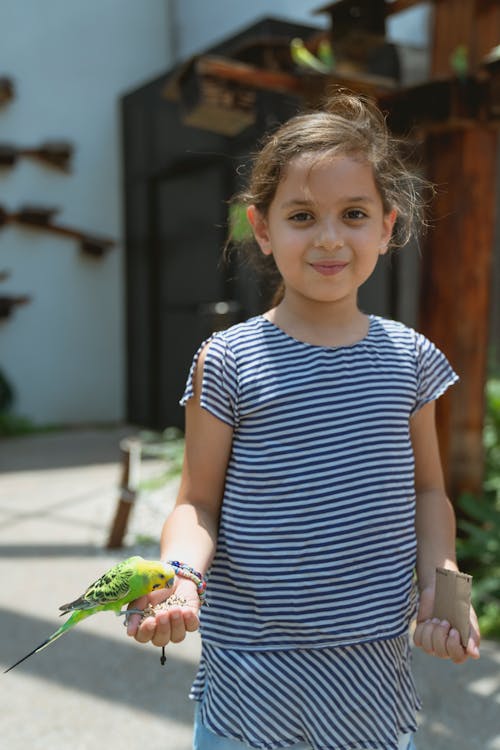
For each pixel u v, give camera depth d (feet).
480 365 11.70
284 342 4.57
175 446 21.07
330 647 4.25
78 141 28.43
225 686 4.34
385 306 20.66
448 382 4.90
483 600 10.85
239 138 21.86
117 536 14.02
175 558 4.18
